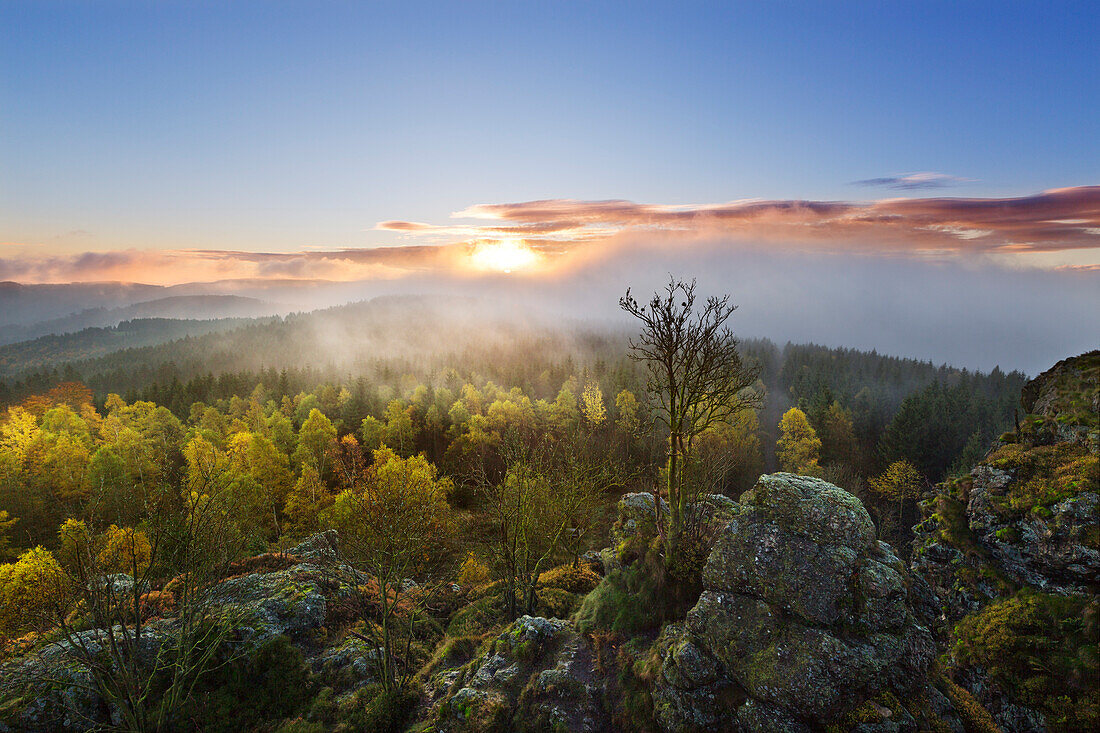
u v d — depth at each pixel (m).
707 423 21.08
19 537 46.72
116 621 21.31
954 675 17.61
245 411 93.94
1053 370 25.12
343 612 24.58
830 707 13.40
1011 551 19.45
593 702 16.42
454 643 21.75
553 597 25.28
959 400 90.31
